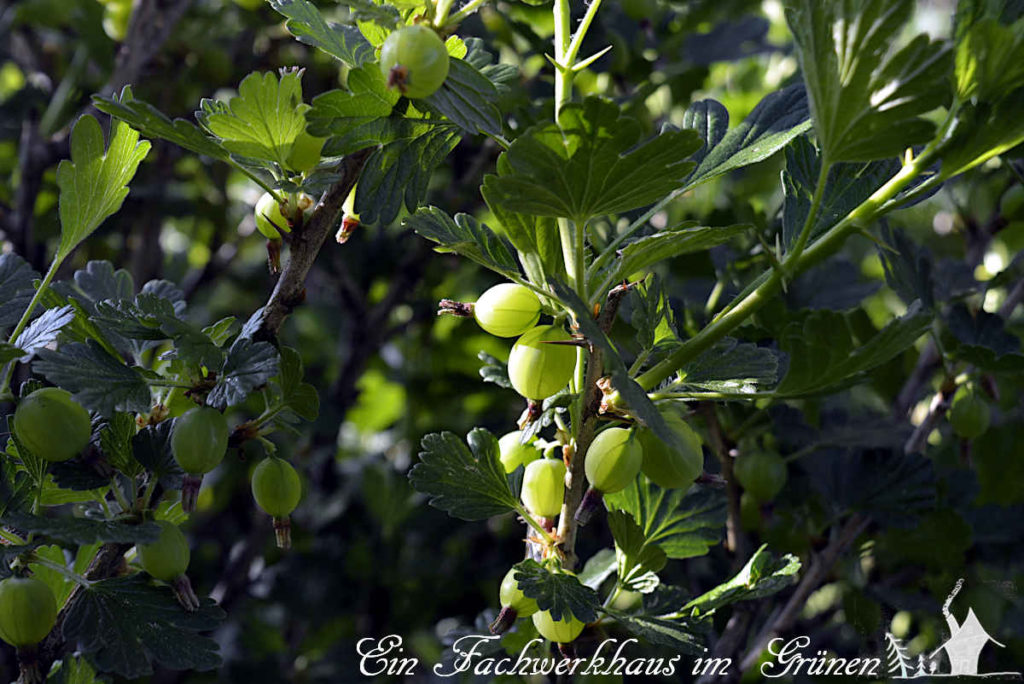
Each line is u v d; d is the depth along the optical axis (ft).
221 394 2.05
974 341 2.56
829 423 2.61
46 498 2.17
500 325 2.09
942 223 3.76
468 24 2.70
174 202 3.67
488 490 2.16
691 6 3.36
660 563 2.22
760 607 2.62
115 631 2.06
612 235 2.60
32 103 3.50
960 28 2.04
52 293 2.18
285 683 3.56
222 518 4.17
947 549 2.65
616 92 3.06
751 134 2.18
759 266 2.75
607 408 2.08
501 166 2.07
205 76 3.63
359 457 4.35
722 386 2.14
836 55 2.00
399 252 3.79
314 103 2.03
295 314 4.56
